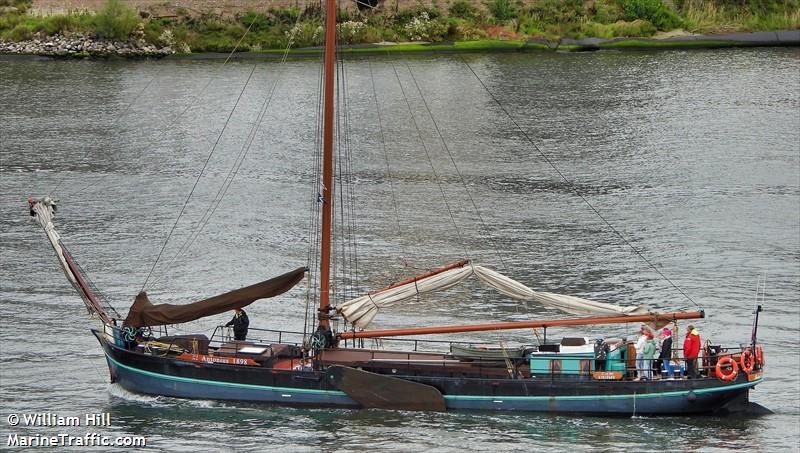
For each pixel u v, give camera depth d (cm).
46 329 19750
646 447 15250
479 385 16200
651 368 16188
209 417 16225
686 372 16200
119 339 17012
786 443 15375
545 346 16575
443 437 15538
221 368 16488
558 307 16562
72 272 17762
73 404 16675
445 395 16275
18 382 17462
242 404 16538
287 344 17112
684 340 17562
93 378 17650
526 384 16138
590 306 16388
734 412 16488
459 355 16438
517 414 16212
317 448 15225
